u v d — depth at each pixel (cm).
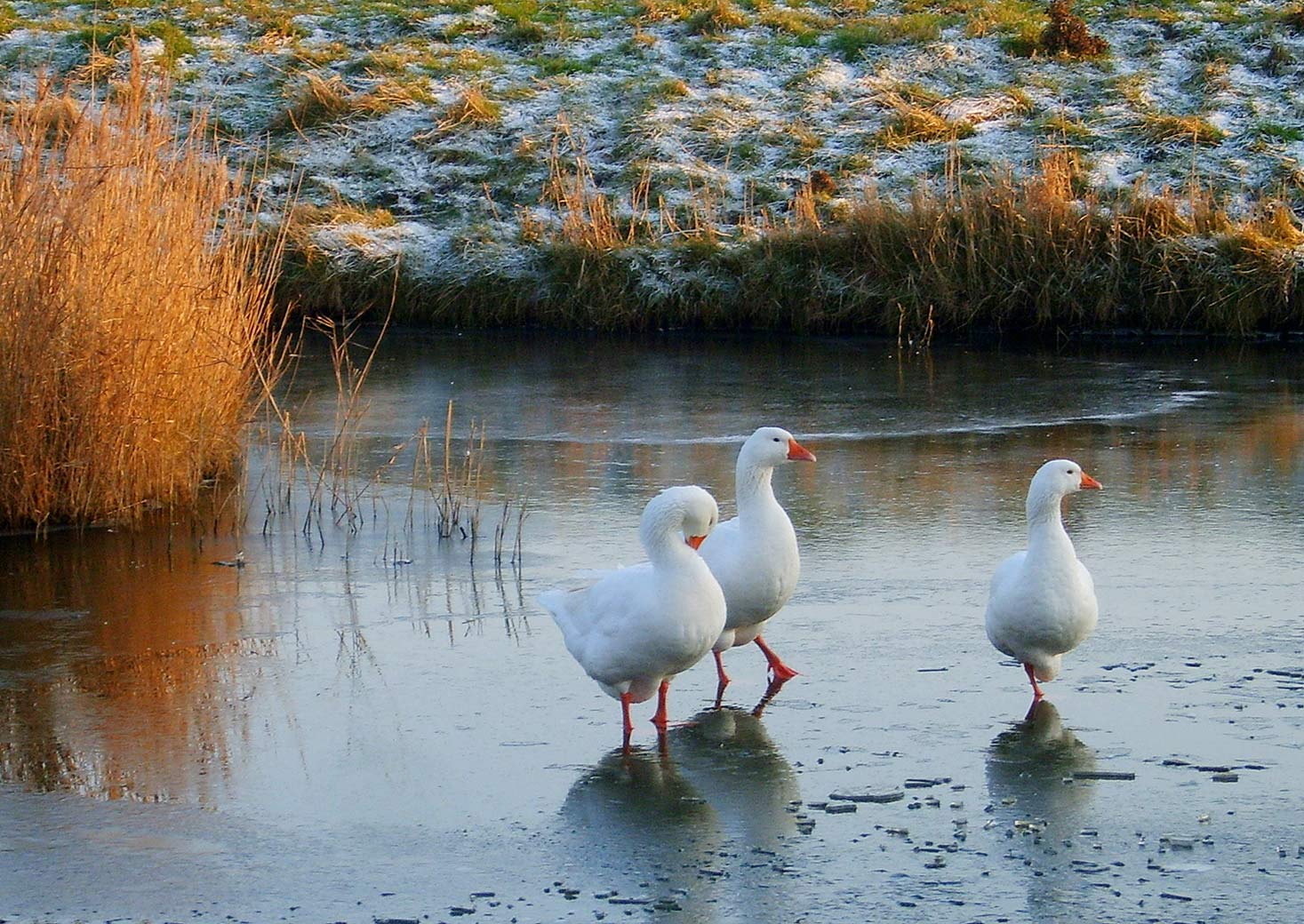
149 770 738
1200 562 1081
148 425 1222
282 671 880
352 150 2555
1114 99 2595
